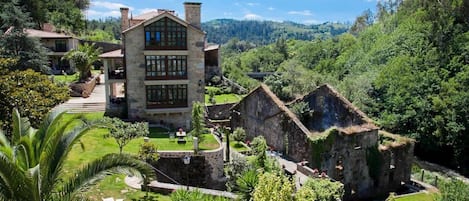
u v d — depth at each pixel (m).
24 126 13.79
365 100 57.34
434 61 58.56
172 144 29.14
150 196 19.94
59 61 60.69
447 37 62.34
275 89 62.50
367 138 33.50
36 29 68.12
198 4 39.16
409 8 78.94
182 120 39.22
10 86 19.09
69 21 89.38
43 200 12.30
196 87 38.91
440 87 53.50
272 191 12.81
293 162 32.53
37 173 11.47
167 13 36.47
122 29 41.47
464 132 49.53
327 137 31.50
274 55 131.50
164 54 37.31
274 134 35.88
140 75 37.25
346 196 32.69
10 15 43.72
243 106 40.41
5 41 40.75
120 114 38.38
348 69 81.81
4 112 18.52
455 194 23.66
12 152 12.09
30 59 41.09
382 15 101.62
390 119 53.53
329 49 105.38
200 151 26.83
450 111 49.94
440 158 52.38
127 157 13.61
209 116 51.09
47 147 12.38
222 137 34.94
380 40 77.06
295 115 35.09
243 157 26.80
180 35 37.47
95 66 64.56
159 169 26.14
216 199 17.73
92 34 101.75
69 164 23.41
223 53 168.88
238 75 78.00
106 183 20.94
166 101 38.25
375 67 69.06
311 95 37.09
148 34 36.66
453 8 64.69
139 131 24.53
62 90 23.48
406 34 68.75
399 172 35.84
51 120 13.48
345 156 32.56
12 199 11.62
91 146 27.64
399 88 55.72
